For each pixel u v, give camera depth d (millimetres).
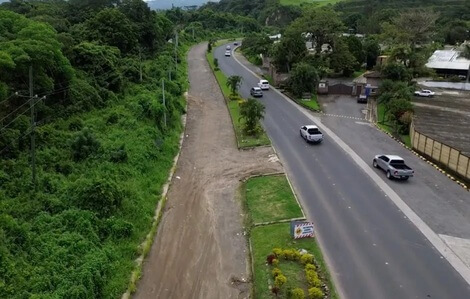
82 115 41719
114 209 27203
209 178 36250
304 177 35625
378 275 22719
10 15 42344
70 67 41625
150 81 60125
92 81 48250
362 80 77250
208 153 42031
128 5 82188
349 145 44094
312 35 79250
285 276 22469
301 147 43062
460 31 112188
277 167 37781
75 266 21578
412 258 24281
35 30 39156
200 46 122188
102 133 39000
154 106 45438
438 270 23234
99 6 87875
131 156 35219
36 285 19547
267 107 58344
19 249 21500
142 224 27750
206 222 29219
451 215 29438
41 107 36844
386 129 50500
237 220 29453
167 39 104500
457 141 43688
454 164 37031
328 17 76812
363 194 32469
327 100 64875
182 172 37562
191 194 33406
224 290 22266
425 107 59406
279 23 168375
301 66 62875
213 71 84500
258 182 34812
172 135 45875
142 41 80125
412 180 35406
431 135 45875
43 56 35938
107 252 23406
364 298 20922
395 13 124812
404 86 61406
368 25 124688
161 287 22516
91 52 51438
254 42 104500
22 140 31031
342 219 28641
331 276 22547
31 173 28312
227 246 26328
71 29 66250
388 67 68062
